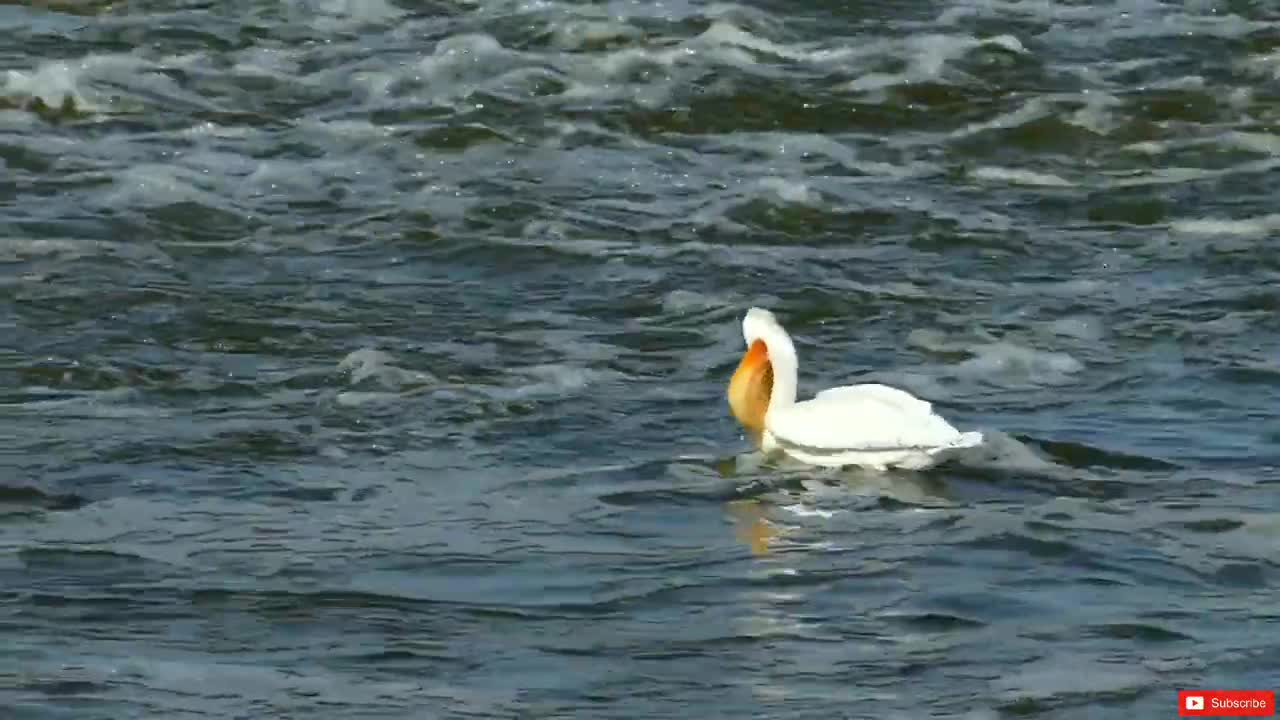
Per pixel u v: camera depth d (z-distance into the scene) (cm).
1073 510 1464
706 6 2858
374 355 1806
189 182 2317
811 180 2359
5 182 2311
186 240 2178
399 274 2073
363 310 1962
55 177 2331
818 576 1353
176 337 1878
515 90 2611
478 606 1310
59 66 2603
